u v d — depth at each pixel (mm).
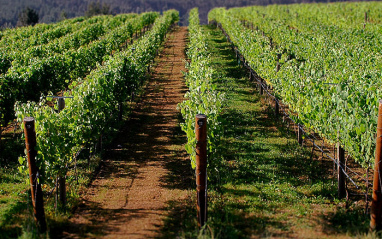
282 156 9539
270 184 8094
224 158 9469
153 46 20125
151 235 6316
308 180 8312
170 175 8734
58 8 122938
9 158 9781
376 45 15875
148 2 127188
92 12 66875
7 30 29828
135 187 8172
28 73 12156
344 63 12375
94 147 10125
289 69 10922
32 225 6316
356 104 7703
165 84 17484
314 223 6543
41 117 6871
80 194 7879
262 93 15273
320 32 20594
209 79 11211
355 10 34094
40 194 6297
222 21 34125
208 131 7504
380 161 5793
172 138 11102
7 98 10680
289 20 31391
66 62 15062
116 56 13648
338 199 7457
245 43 17797
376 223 6035
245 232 6285
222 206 7184
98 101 9320
